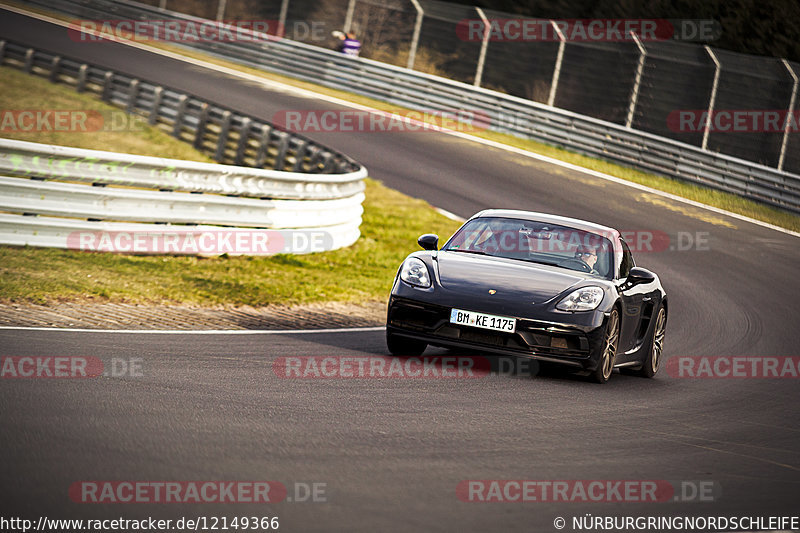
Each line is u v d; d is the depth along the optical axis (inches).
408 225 2513.5
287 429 691.4
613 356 1078.4
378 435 701.3
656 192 3255.4
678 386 1159.6
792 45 5004.9
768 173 3245.6
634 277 1122.7
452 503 550.6
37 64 3843.5
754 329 1768.0
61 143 2982.3
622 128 3582.7
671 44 3907.5
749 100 4065.0
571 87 4618.6
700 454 759.1
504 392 930.1
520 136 3846.0
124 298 1302.9
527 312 1004.6
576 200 2992.1
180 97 3284.9
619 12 5315.0
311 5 5462.6
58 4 5521.7
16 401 693.9
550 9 5502.0
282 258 1862.7
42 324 1066.1
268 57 4640.8
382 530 490.0
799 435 895.7
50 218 1539.1
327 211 2025.1
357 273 1878.7
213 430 666.8
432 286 1047.6
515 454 686.5
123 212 1611.7
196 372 880.3
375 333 1302.9
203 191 1734.7
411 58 4670.3
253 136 3068.4
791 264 2564.0
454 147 3535.9
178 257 1680.6
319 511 512.1
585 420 840.3
